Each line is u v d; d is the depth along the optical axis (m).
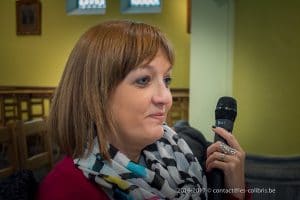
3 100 6.84
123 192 0.71
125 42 0.69
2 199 0.74
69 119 0.73
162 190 0.77
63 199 0.69
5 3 7.99
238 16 2.96
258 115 2.99
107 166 0.73
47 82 7.99
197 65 3.09
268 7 2.89
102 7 7.70
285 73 2.92
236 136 3.04
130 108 0.69
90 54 0.71
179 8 7.17
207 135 3.09
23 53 8.05
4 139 1.96
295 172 1.42
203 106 3.09
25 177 0.80
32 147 2.84
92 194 0.69
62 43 7.83
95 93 0.70
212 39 3.03
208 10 3.02
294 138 2.96
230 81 3.00
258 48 2.94
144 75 0.69
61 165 0.74
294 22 2.86
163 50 0.72
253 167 1.46
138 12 7.42
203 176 0.92
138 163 0.84
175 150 0.92
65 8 7.72
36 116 7.44
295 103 2.93
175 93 6.79
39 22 7.86
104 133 0.71
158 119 0.71
